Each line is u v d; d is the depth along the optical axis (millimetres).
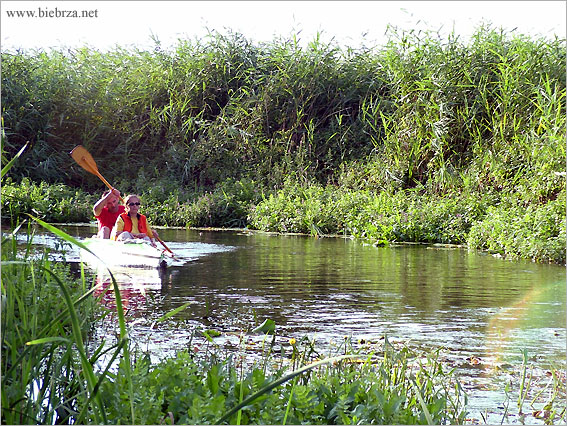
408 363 4816
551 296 7625
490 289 8078
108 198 11133
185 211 17516
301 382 3652
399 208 15031
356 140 19812
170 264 10180
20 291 3508
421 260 10875
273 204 16828
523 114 17031
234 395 3096
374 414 3041
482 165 16250
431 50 18609
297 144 20266
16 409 2957
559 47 17859
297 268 9828
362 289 8047
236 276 8977
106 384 3131
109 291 7621
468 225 13961
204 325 5965
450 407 3818
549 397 4254
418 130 17859
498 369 4785
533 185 14414
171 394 3111
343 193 17062
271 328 4000
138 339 5219
